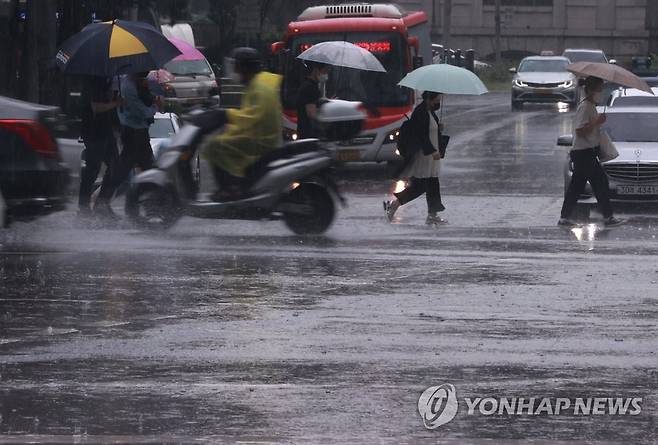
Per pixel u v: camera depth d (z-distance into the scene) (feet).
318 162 80.18
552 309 57.41
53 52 161.89
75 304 57.57
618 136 107.04
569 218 92.22
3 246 74.59
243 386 43.75
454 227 90.43
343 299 59.26
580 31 497.05
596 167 91.25
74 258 70.28
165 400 41.93
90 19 177.06
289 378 44.88
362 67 106.11
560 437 38.01
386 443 37.24
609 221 91.66
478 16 495.41
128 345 49.70
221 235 81.20
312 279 64.54
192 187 80.89
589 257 73.87
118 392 42.91
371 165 154.61
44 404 41.37
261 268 67.72
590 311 57.00
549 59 278.46
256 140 79.05
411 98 141.90
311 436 37.91
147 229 80.94
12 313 55.52
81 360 47.32
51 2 161.07
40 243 76.07
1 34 191.42
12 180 78.89
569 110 267.39
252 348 49.34
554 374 45.78
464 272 67.46
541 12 498.28
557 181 130.62
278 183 79.15
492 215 99.96
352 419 39.81
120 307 56.95
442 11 494.59
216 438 37.63
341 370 46.09
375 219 95.71
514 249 77.25
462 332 52.47
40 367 46.29
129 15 201.87
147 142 88.53
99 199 87.51
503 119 236.84
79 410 40.68
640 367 46.91
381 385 44.04
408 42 143.33
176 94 220.23
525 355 48.57
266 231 83.71
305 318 54.95
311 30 144.66
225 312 55.98
